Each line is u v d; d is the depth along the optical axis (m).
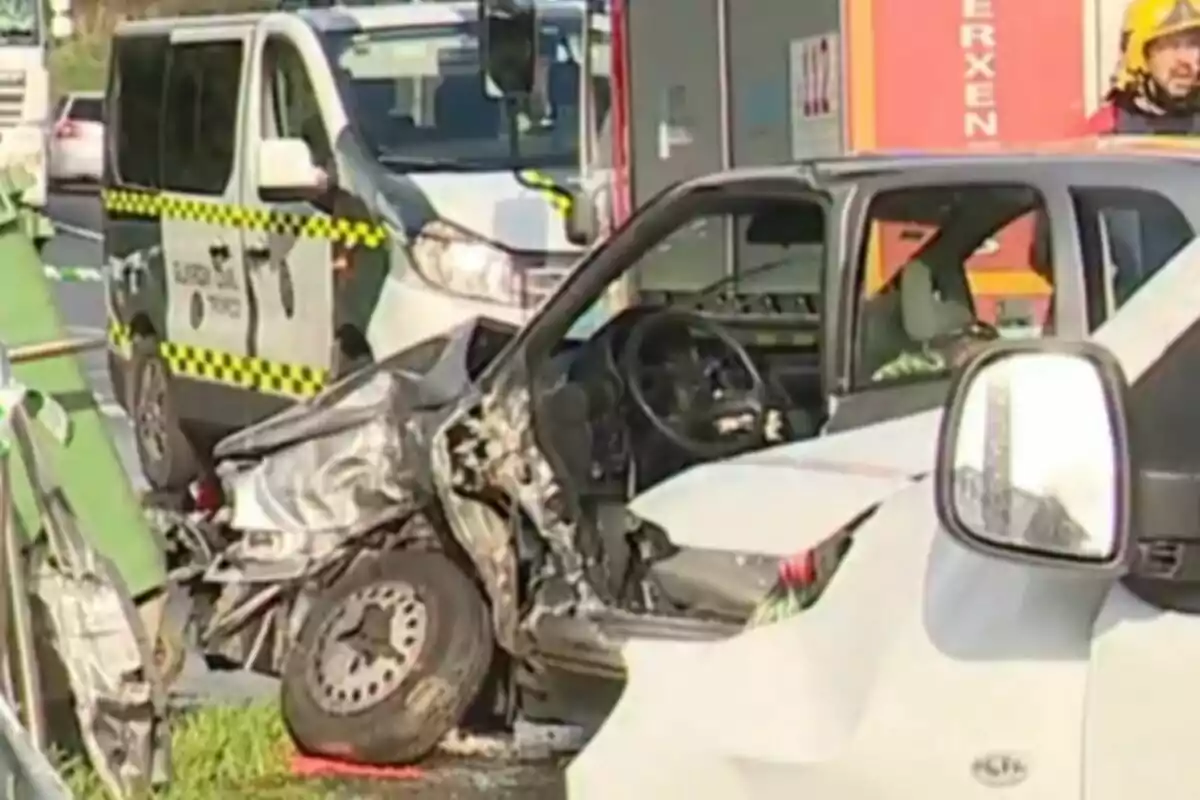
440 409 26.86
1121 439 11.00
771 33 35.16
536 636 24.89
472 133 41.66
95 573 23.97
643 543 23.72
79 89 131.12
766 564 20.31
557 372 25.69
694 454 24.97
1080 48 32.06
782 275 26.64
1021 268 23.77
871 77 32.41
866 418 22.94
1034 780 11.41
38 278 25.52
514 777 25.94
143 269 46.19
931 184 23.42
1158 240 21.97
